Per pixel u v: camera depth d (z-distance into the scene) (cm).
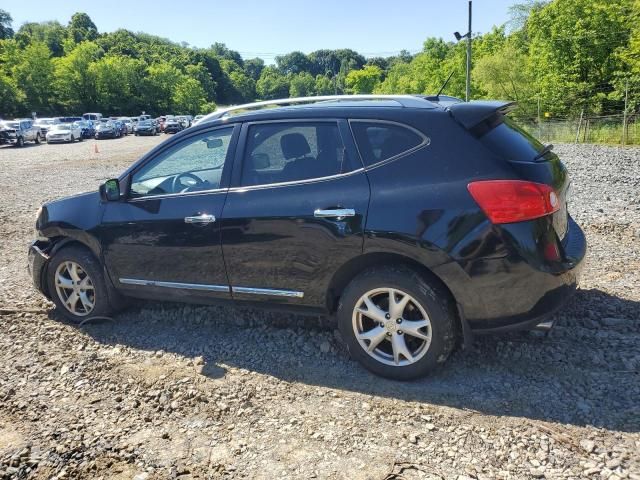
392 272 340
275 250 375
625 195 964
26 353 417
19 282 599
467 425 303
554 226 330
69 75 8056
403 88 8700
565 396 325
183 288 422
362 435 299
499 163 323
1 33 12150
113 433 310
